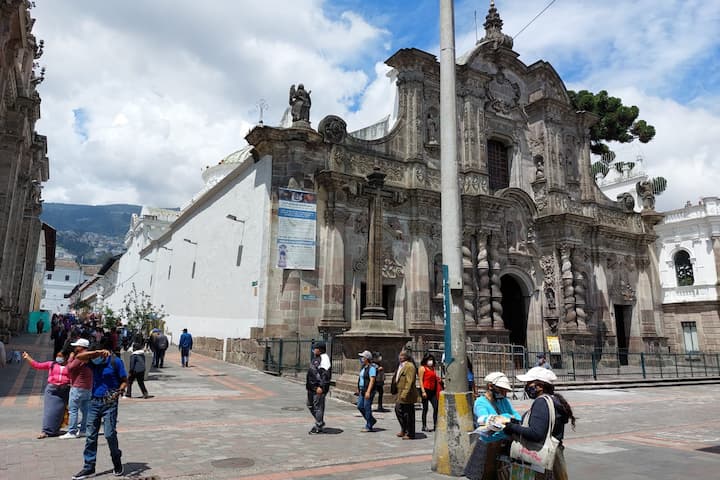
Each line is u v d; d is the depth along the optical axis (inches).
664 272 1552.7
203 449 350.3
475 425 304.7
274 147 958.4
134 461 314.0
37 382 636.1
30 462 305.1
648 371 1155.3
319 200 958.4
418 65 1138.0
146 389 622.2
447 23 371.6
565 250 1226.0
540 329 1210.6
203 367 913.5
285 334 879.1
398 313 1011.9
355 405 581.6
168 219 2246.6
